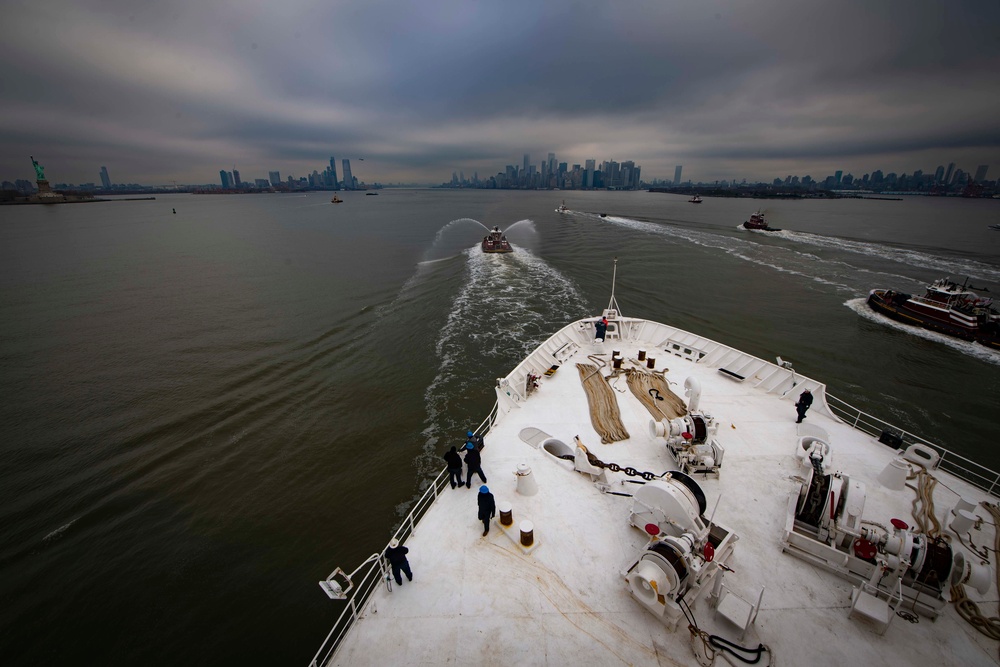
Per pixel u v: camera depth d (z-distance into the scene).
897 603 7.53
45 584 13.16
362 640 7.22
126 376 25.06
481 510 8.78
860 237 82.94
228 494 16.30
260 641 11.54
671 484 8.52
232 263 57.19
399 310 35.25
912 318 34.97
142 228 105.31
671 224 98.81
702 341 17.66
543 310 35.25
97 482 17.06
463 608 7.67
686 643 7.06
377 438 18.95
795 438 12.27
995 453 19.94
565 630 7.29
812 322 35.69
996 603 7.72
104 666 11.12
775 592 7.89
